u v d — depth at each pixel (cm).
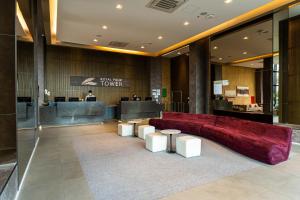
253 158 406
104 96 1210
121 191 274
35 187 287
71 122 897
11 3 293
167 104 1402
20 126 313
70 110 888
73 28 751
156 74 1280
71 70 1123
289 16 604
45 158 417
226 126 571
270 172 340
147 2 548
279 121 624
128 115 1071
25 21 390
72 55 1127
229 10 598
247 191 273
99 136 641
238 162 390
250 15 647
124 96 1270
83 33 812
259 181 304
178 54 1230
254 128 482
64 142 559
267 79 666
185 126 653
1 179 224
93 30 775
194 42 927
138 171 344
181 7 578
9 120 287
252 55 719
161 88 1295
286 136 408
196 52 920
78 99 1003
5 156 282
